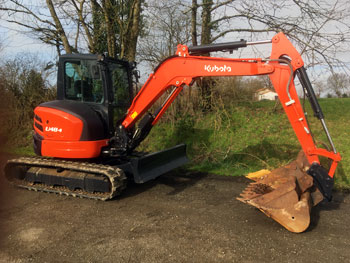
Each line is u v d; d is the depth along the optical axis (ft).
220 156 25.82
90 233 12.09
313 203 12.96
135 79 20.61
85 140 16.69
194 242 11.32
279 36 13.43
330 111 30.50
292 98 13.29
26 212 14.51
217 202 16.01
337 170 20.38
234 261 10.01
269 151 25.22
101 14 32.83
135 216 13.96
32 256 10.30
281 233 12.17
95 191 16.65
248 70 14.17
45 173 17.93
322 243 11.33
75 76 18.03
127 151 18.33
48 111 17.15
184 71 16.01
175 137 29.89
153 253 10.49
